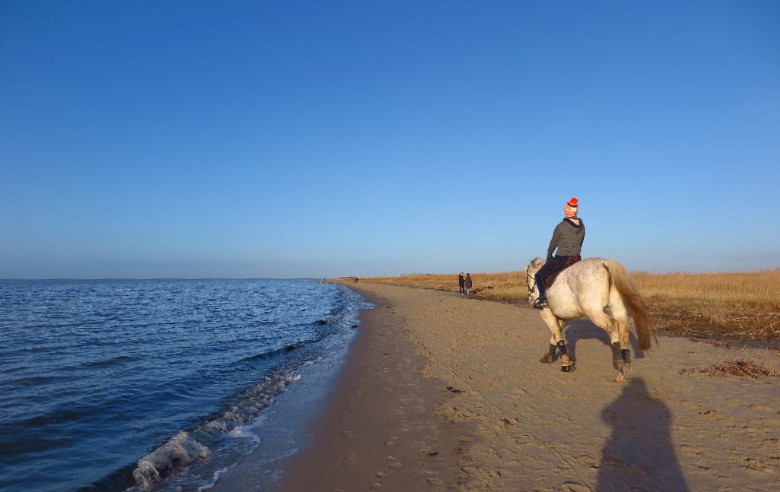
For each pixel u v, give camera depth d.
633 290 6.69
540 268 8.18
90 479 4.75
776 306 15.64
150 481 4.68
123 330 18.17
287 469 4.87
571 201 7.82
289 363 10.95
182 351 12.91
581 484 3.94
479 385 7.55
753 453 4.36
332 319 20.91
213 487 4.52
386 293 42.72
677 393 6.38
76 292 64.62
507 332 13.03
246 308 30.91
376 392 7.73
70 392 8.34
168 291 68.69
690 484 3.84
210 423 6.34
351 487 4.33
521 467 4.38
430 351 11.03
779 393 6.24
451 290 40.28
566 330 12.75
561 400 6.39
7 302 39.47
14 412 7.09
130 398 7.95
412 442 5.34
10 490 4.53
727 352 9.16
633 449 4.60
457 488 4.08
